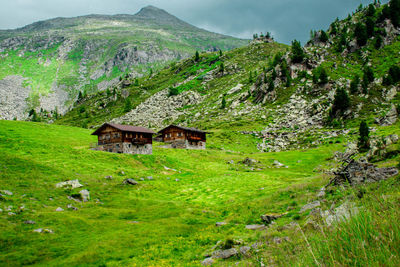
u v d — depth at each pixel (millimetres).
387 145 31125
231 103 180125
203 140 108188
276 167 70062
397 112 97750
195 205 33844
